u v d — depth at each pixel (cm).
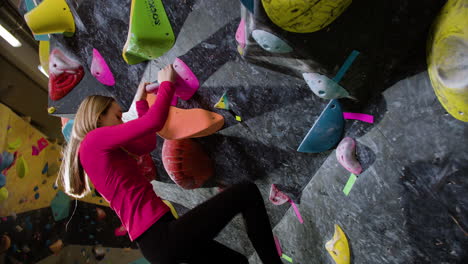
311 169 134
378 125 105
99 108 118
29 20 138
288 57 98
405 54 93
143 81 150
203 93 139
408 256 97
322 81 102
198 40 124
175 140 155
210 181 168
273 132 134
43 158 330
